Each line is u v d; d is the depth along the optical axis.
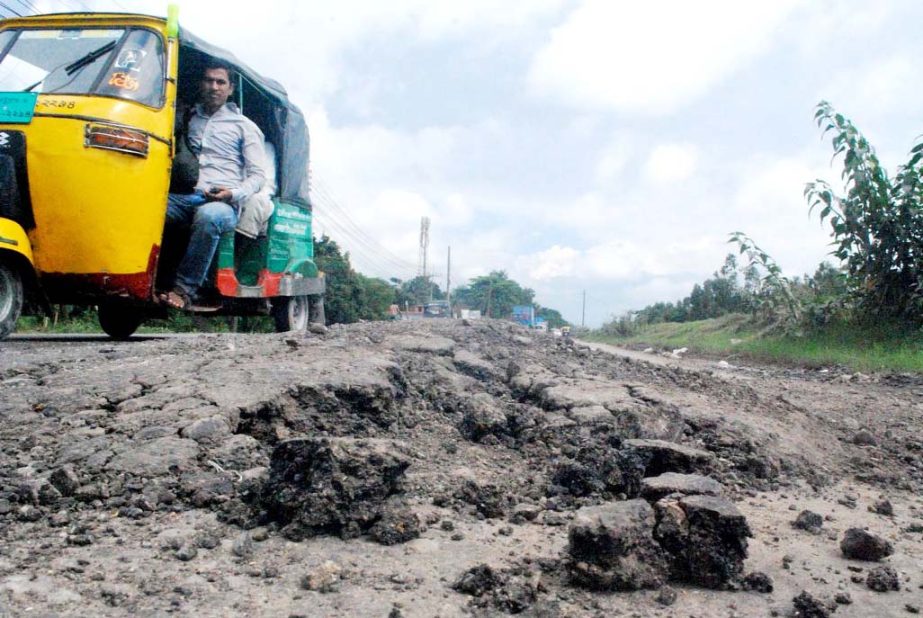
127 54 6.97
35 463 3.51
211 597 2.49
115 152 6.48
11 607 2.34
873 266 14.90
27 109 6.44
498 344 7.34
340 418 4.43
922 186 14.42
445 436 4.70
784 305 16.84
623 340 31.97
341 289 42.94
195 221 7.43
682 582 2.87
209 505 3.30
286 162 9.63
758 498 4.25
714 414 5.49
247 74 8.42
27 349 6.14
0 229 6.04
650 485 3.20
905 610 2.75
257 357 5.36
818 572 3.10
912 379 11.03
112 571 2.65
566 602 2.62
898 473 5.20
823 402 8.12
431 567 2.83
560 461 4.29
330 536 3.06
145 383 4.52
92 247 6.45
